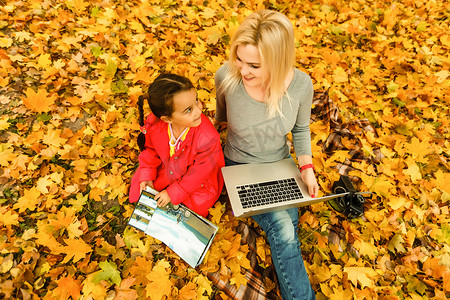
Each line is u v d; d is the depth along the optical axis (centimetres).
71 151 239
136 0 362
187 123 162
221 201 239
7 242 199
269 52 136
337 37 366
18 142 241
